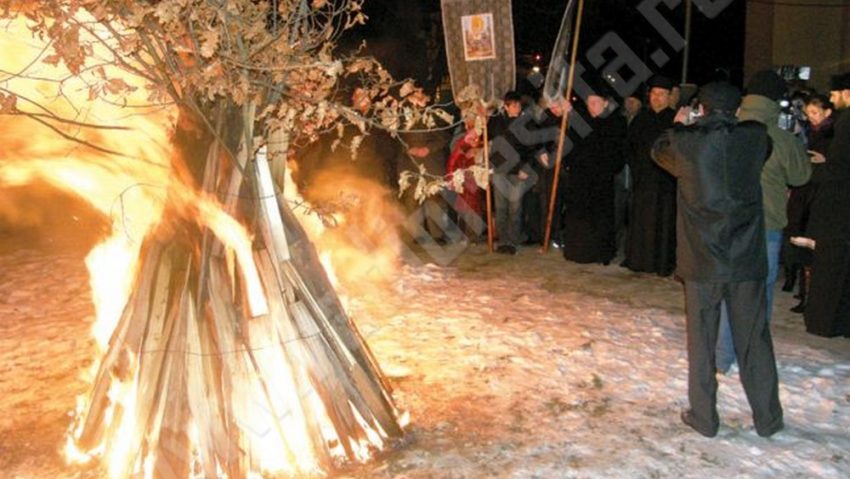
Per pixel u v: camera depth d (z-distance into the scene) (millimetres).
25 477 3961
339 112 3891
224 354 3824
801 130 8906
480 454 4168
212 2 3473
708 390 4359
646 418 4621
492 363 5504
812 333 6273
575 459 4125
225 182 3859
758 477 3941
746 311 4301
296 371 3949
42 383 5242
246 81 3576
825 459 4125
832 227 6062
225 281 3893
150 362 3824
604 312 6820
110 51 3656
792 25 18781
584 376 5270
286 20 3783
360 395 4148
